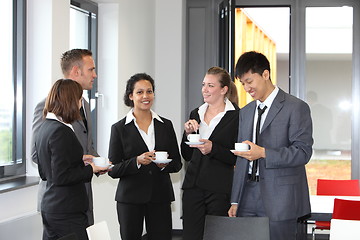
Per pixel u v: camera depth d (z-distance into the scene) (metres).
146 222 3.88
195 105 7.61
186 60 7.59
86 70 3.68
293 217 3.08
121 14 5.82
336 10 7.41
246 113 3.28
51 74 4.40
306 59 7.46
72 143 3.05
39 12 4.42
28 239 3.86
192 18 7.61
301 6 7.43
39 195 3.37
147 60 6.73
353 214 3.94
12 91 4.35
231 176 3.85
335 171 7.43
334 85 7.42
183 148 4.01
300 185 3.14
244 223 2.93
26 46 4.43
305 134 3.06
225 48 6.47
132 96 3.92
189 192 3.92
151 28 6.87
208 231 2.96
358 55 7.36
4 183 4.01
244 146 3.06
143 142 3.83
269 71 3.13
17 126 4.37
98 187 5.32
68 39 4.70
